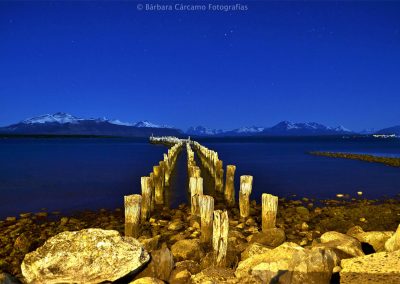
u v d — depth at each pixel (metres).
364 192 19.73
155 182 16.39
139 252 6.48
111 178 24.80
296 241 9.66
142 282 5.91
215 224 7.37
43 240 10.77
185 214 13.52
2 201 17.38
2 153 52.38
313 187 21.25
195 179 12.13
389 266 5.73
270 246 8.24
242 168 31.17
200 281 6.18
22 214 14.58
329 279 6.01
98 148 68.69
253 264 6.47
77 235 6.60
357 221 12.67
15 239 10.83
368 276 5.61
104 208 15.80
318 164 35.09
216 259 7.31
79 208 15.83
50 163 35.91
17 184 22.33
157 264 6.65
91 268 6.20
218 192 18.73
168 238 10.01
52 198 18.05
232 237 9.01
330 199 17.73
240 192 12.84
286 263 6.04
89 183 22.67
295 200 17.50
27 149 64.56
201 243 8.73
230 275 6.33
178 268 6.98
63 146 78.56
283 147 79.50
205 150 29.81
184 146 59.97
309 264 5.98
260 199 17.62
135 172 28.16
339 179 24.53
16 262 8.88
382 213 13.87
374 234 7.91
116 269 6.25
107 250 6.40
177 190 19.38
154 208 15.00
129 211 9.77
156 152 54.84
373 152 59.62
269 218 10.34
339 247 6.92
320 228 11.76
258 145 92.94
